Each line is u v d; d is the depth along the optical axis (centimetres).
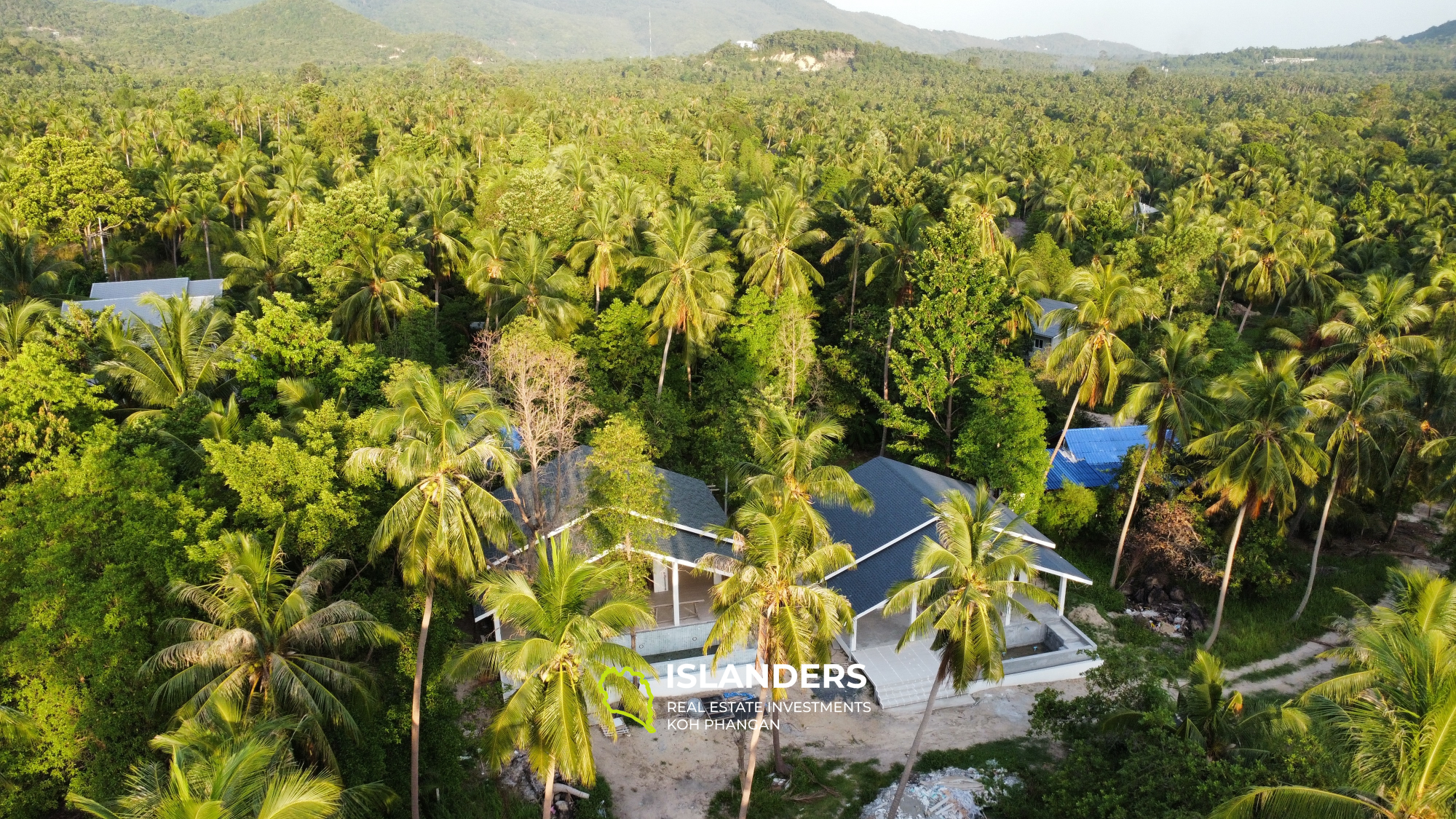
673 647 3425
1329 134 14900
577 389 4016
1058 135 14975
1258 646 3703
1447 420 4459
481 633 3362
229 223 7712
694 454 4647
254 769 1592
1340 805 1748
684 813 2734
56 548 2306
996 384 4291
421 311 4791
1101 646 3584
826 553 2417
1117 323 4141
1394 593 2911
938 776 2862
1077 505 4353
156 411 3209
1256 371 3431
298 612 2152
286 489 2764
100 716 2216
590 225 5538
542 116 11825
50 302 4353
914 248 5406
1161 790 2212
